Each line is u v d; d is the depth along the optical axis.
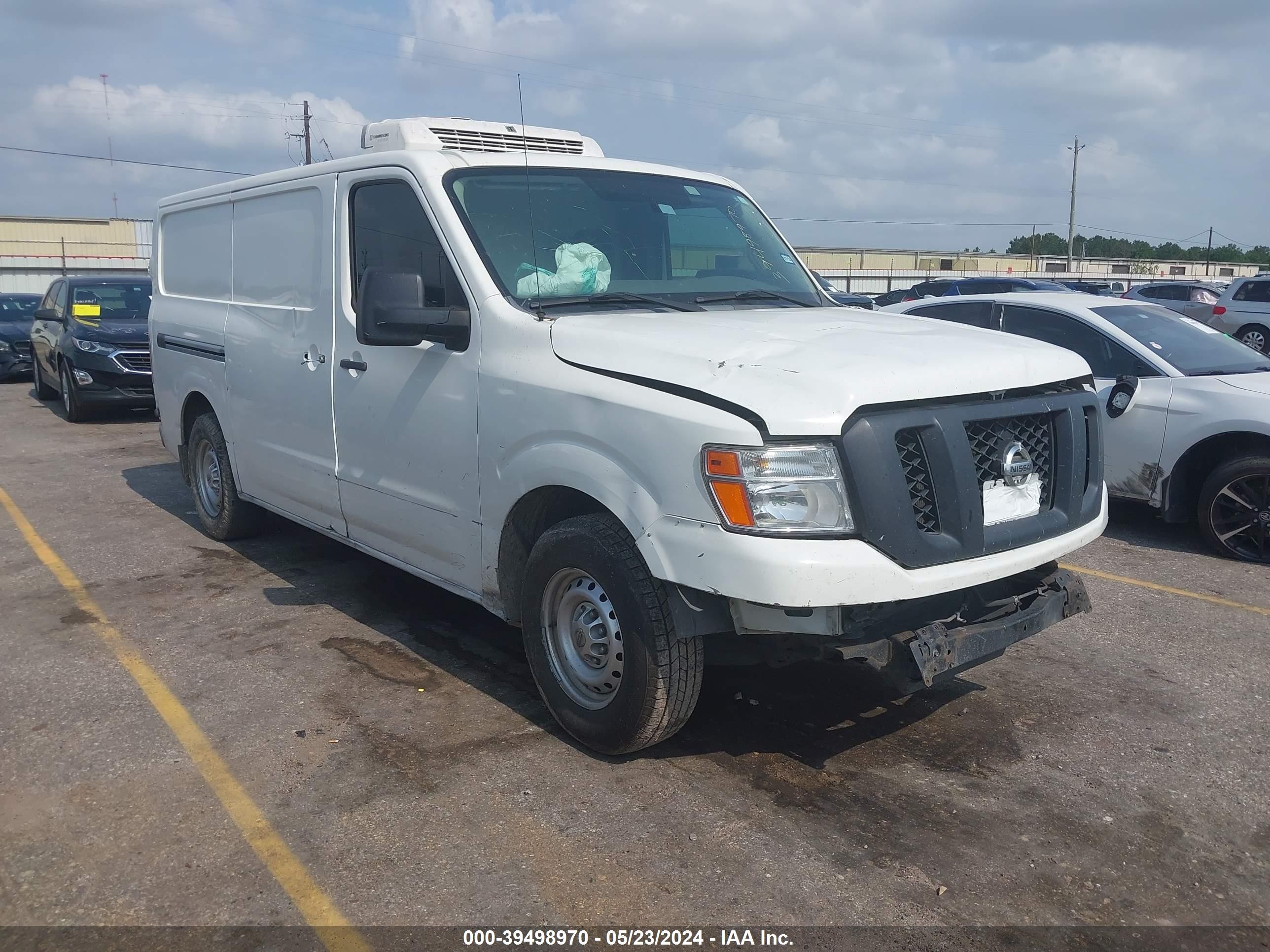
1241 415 6.55
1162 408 6.92
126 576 6.21
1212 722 4.25
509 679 4.63
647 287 4.48
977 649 3.50
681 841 3.30
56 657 4.89
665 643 3.52
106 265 50.50
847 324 4.12
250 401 5.96
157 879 3.11
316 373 5.19
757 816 3.46
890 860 3.22
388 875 3.12
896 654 3.38
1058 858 3.25
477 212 4.33
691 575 3.25
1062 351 4.09
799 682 4.59
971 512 3.41
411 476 4.56
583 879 3.10
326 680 4.61
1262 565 6.60
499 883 3.08
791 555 3.10
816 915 2.94
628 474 3.46
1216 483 6.72
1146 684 4.64
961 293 23.91
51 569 6.36
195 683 4.57
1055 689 4.58
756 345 3.56
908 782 3.71
